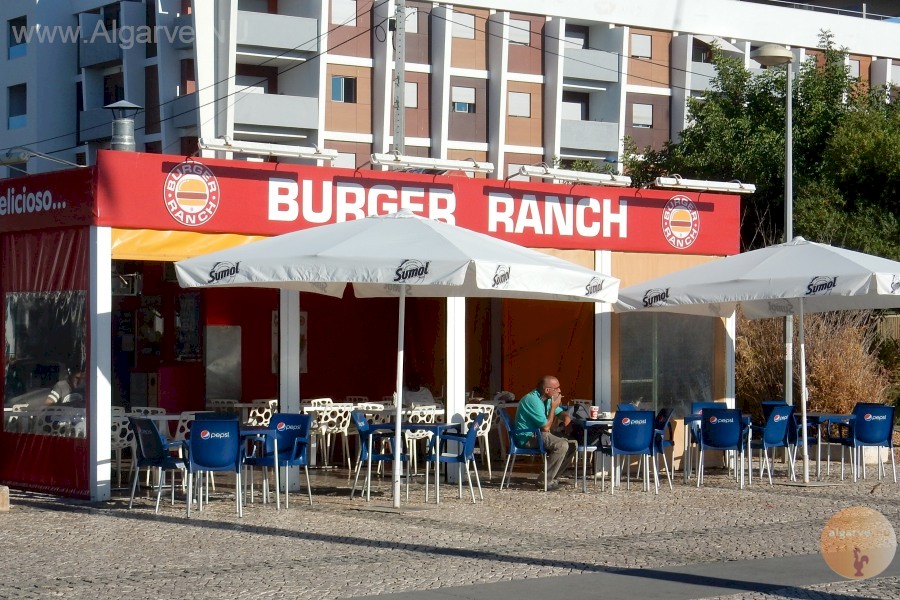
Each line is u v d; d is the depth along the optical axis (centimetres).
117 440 1385
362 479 1593
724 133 3475
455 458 1360
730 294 1473
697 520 1219
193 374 1797
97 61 5716
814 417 1655
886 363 2520
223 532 1111
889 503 1359
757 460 1909
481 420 1391
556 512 1274
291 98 5331
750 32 6500
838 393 2059
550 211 1670
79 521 1177
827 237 3072
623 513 1270
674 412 1742
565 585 864
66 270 1388
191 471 1205
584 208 1700
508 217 1634
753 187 1791
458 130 5791
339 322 1962
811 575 910
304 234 1304
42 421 1422
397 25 3841
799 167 3328
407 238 1240
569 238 1686
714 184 1756
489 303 1933
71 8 5897
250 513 1245
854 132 3191
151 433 1224
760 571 927
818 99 3459
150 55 5509
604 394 1695
